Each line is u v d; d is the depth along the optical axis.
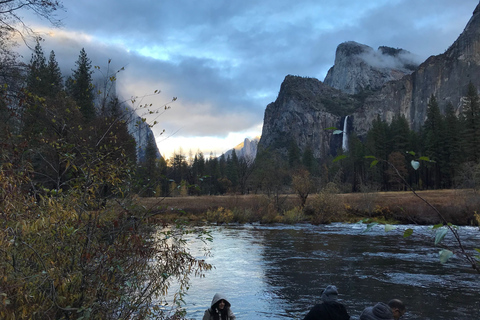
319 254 19.16
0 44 6.48
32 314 3.92
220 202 45.66
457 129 85.88
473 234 27.05
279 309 10.14
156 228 5.09
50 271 4.02
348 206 45.09
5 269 3.94
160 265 5.12
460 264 16.16
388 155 95.62
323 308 5.18
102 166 4.56
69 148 4.46
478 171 45.41
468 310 9.86
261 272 14.73
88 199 4.52
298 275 14.23
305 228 34.50
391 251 20.09
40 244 4.42
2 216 3.86
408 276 13.95
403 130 96.38
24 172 4.26
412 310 9.91
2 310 3.52
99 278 4.30
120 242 4.64
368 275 14.21
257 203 44.72
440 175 89.62
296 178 48.06
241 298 11.14
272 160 81.06
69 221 4.50
